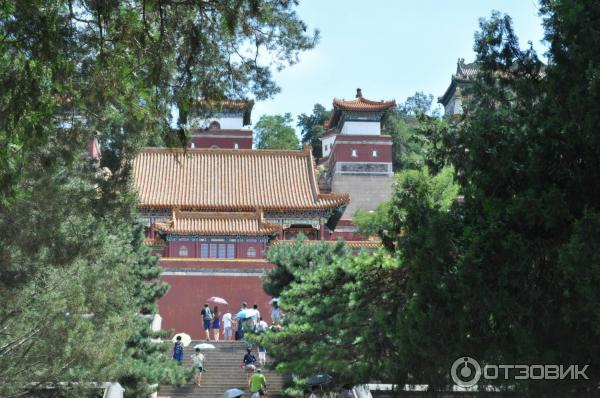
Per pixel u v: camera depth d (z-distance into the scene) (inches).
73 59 882.8
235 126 4279.0
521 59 1048.8
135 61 904.9
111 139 1131.3
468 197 1005.8
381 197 4407.0
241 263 3031.5
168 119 957.8
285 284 2063.2
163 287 2146.9
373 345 1195.9
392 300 1205.7
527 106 1008.9
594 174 924.0
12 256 1082.1
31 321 1190.9
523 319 929.5
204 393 2047.2
